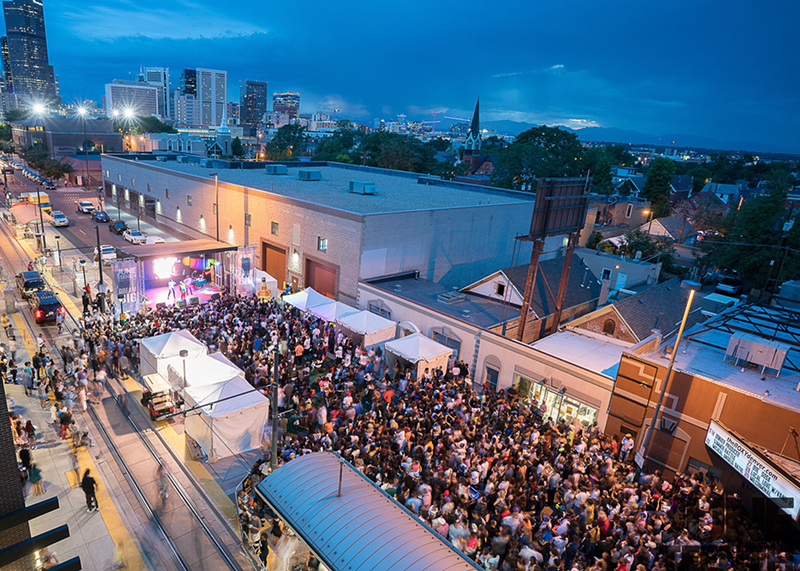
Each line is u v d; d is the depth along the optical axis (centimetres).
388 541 944
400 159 9725
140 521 1539
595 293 3788
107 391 2323
